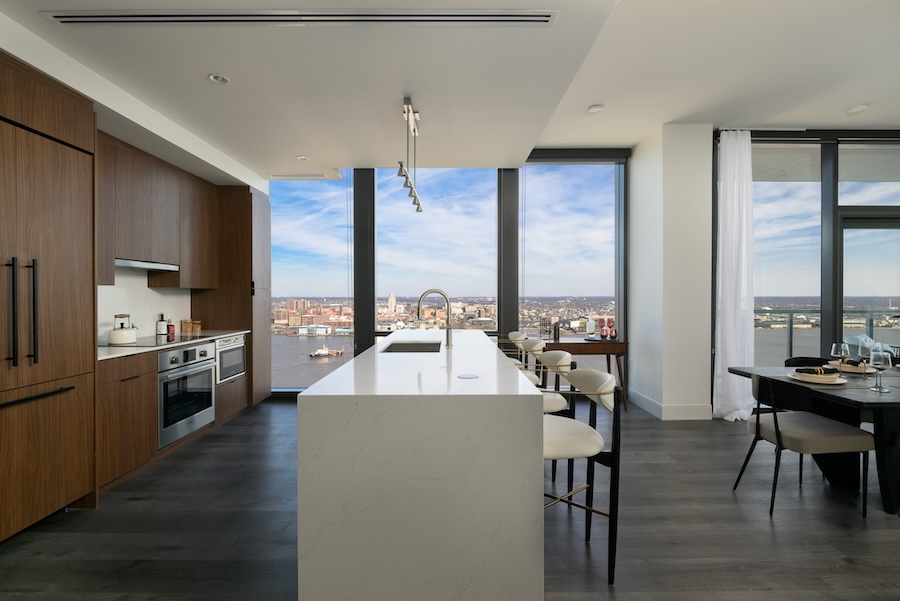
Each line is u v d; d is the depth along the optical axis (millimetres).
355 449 1731
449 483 1740
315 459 1734
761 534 2436
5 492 2238
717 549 2287
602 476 3250
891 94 3980
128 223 3586
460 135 3918
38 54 2395
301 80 2908
